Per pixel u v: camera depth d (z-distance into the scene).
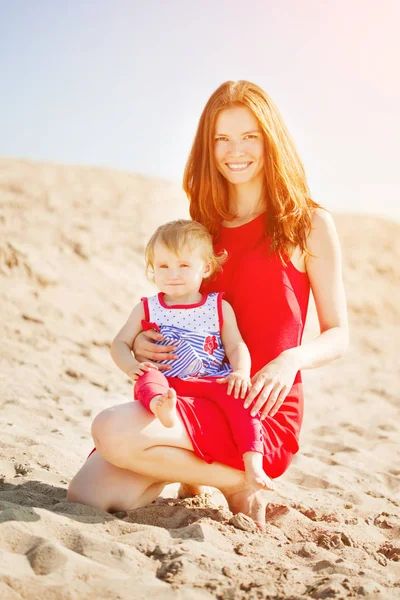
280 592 2.22
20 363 6.49
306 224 3.19
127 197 17.08
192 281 3.08
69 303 8.70
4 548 2.32
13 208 12.68
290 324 3.11
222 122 3.21
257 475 2.72
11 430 4.33
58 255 10.35
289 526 3.05
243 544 2.66
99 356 7.47
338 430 5.79
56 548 2.31
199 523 2.74
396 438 5.65
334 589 2.21
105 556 2.37
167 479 2.90
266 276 3.13
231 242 3.28
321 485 4.19
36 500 2.93
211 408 2.87
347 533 3.03
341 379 8.46
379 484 4.37
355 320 12.96
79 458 3.95
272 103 3.25
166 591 2.15
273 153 3.18
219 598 2.16
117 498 2.88
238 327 3.15
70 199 15.21
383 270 15.96
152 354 3.02
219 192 3.32
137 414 2.74
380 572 2.59
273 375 2.85
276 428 3.02
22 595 2.04
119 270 10.82
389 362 10.13
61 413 5.10
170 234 3.07
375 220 19.97
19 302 8.12
